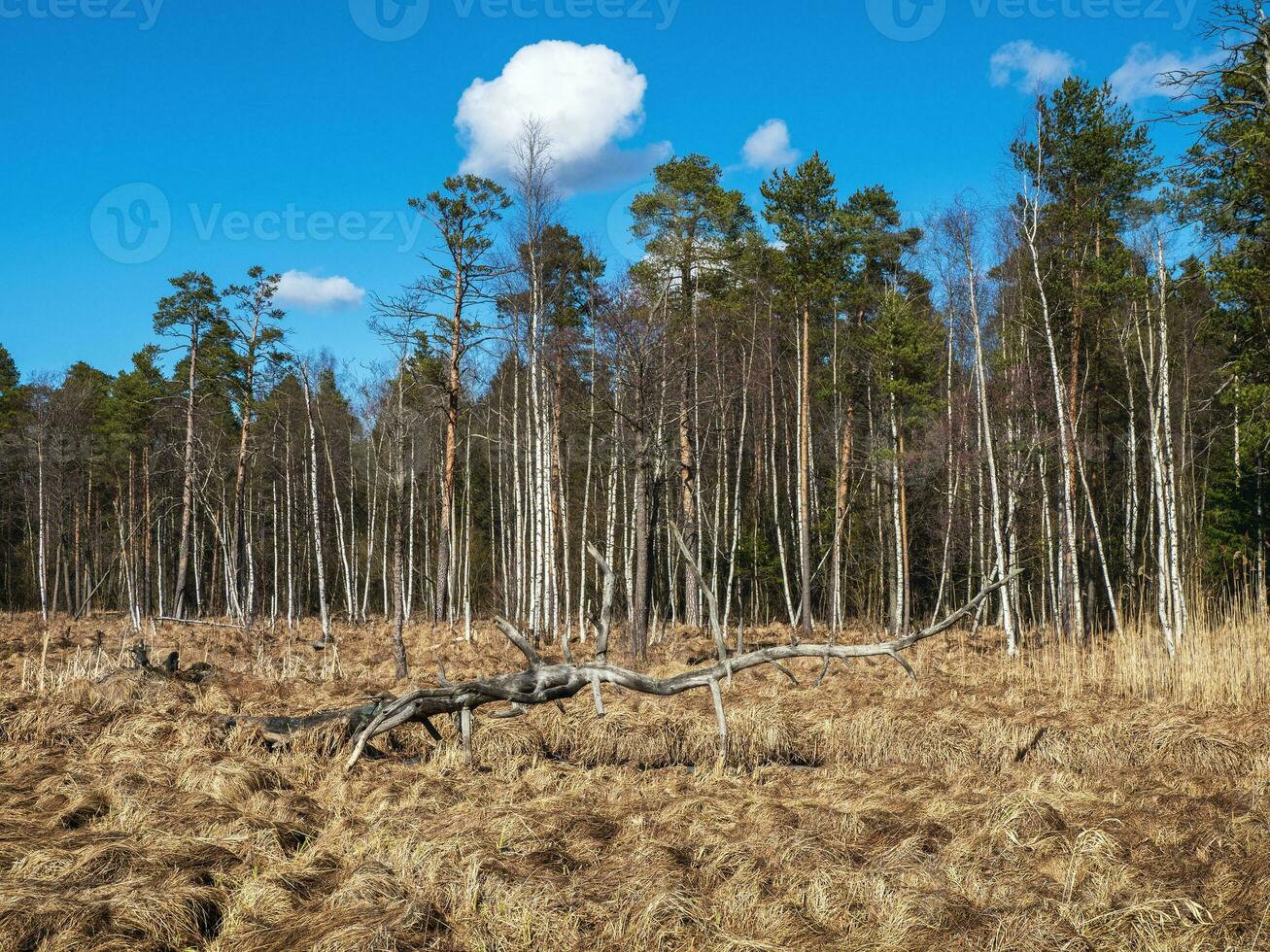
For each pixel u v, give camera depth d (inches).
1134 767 449.1
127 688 561.6
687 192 1125.1
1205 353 1131.9
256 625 1325.0
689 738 497.7
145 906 244.8
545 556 1047.6
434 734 442.3
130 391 1692.9
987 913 252.8
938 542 1413.6
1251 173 568.7
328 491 1654.8
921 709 556.7
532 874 277.0
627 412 897.5
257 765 399.5
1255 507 1027.3
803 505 1106.1
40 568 1520.7
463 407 1208.2
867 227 1279.5
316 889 274.1
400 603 742.5
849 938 246.2
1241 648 628.4
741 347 1337.4
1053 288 947.3
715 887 278.4
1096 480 1250.0
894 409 1186.6
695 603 1139.3
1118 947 237.0
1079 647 818.8
